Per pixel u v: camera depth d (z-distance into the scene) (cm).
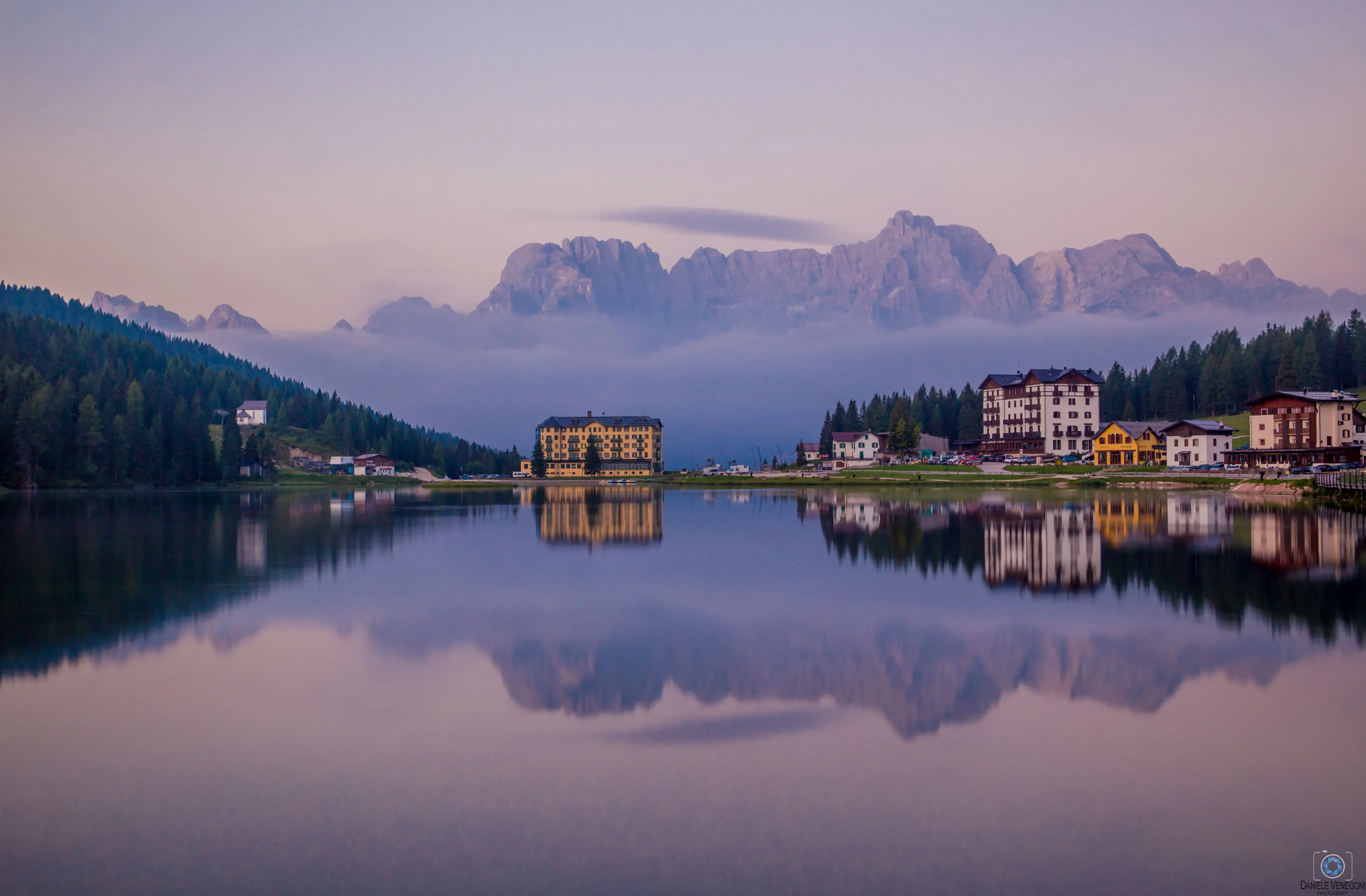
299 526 10531
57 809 2347
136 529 9938
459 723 3006
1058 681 3456
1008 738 2850
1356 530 8231
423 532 9700
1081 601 5031
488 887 1980
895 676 3544
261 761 2667
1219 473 16688
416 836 2208
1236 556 6656
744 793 2456
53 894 1953
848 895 1947
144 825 2261
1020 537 8125
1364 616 4519
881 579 5922
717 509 12850
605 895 1945
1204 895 1947
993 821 2280
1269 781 2495
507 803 2389
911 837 2202
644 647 4041
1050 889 1975
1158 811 2320
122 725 2980
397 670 3656
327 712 3109
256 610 4934
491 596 5384
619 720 3036
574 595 5419
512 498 17888
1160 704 3148
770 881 2003
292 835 2212
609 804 2386
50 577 6131
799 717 3064
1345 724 2927
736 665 3719
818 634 4278
